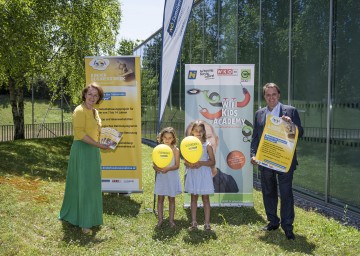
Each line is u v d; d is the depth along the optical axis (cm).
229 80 701
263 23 997
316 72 776
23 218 586
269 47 968
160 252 495
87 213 560
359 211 654
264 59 995
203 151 601
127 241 539
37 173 983
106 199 767
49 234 550
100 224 579
